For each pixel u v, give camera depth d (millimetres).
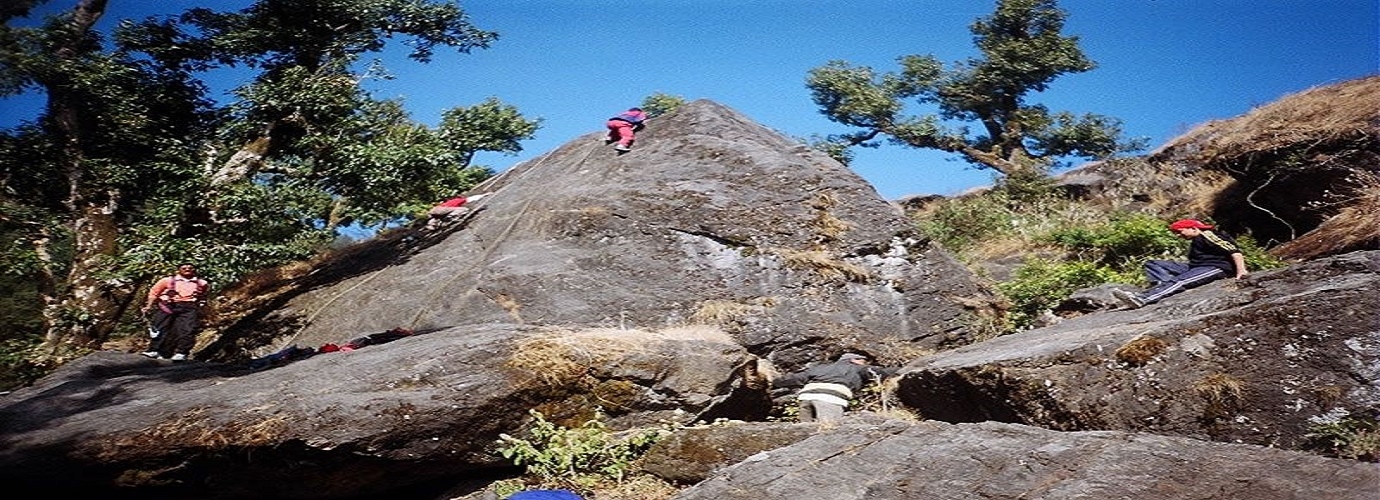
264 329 10391
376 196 11711
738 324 8859
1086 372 5750
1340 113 11656
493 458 6016
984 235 14633
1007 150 21594
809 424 5855
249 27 12727
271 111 12047
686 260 9500
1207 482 4316
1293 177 11867
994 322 9445
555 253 9594
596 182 11211
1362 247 9414
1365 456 4934
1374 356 5203
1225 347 5586
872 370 7676
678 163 11055
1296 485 4180
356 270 11258
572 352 6316
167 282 9914
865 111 21844
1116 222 11977
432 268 10375
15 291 12273
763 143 11977
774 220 9789
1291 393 5301
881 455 5066
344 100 11859
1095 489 4387
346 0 12562
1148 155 17766
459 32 13398
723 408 6629
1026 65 21250
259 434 5613
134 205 12000
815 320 9000
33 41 10984
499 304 8969
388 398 5824
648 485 5793
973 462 4840
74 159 11531
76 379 7727
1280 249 10594
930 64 22609
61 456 5699
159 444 5699
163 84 12531
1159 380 5570
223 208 11391
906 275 9547
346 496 5984
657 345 6648
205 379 7285
